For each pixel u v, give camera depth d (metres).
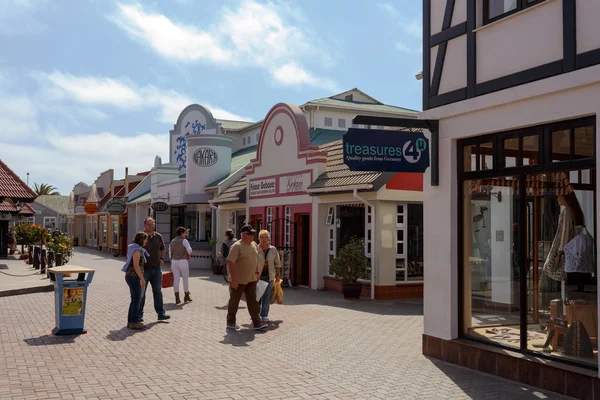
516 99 7.04
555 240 7.16
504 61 7.29
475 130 7.78
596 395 6.11
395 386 6.93
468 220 8.23
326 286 17.30
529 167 7.19
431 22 8.59
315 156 17.45
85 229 57.00
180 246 14.18
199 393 6.56
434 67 8.49
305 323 11.36
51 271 10.03
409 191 15.28
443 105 8.26
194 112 32.03
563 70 6.49
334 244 16.98
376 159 8.23
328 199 16.75
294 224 18.64
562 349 6.90
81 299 10.09
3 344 9.16
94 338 9.73
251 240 10.68
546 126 6.95
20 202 30.47
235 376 7.33
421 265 15.84
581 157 6.53
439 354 8.31
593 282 6.68
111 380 7.06
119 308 13.30
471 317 8.20
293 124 18.66
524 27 7.02
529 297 7.35
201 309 13.14
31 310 12.97
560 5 6.55
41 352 8.59
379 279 15.12
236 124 34.69
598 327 6.10
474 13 7.73
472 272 8.19
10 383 6.85
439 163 8.38
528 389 6.76
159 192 31.00
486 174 7.82
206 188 26.22
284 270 18.00
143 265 10.76
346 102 28.33
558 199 7.07
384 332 10.45
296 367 7.84
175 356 8.44
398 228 15.50
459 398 6.45
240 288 10.66
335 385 6.96
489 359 7.47
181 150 32.84
